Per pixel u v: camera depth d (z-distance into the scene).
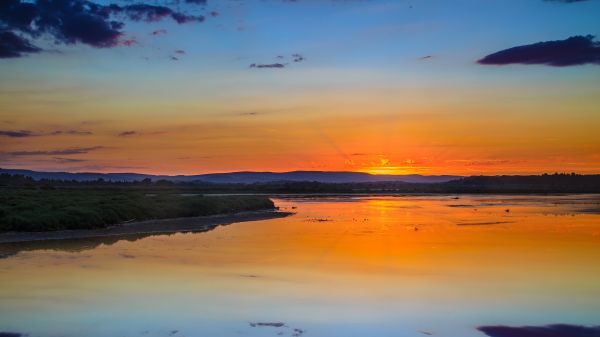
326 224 36.00
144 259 19.22
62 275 15.92
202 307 12.28
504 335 10.49
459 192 151.62
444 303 12.86
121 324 10.92
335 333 10.47
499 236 28.16
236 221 38.44
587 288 14.62
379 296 13.52
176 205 42.34
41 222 28.28
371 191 154.38
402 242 25.14
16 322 11.00
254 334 10.35
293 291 14.00
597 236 28.19
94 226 30.67
